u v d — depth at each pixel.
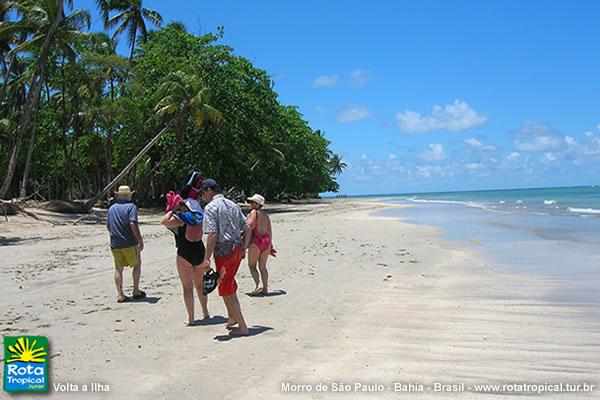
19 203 24.34
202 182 6.37
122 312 7.05
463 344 5.47
